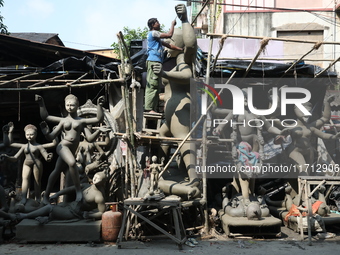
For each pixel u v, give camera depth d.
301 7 14.68
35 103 11.51
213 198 9.07
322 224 7.23
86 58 10.32
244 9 14.73
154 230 7.34
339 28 14.44
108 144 8.67
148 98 8.01
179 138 7.72
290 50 14.52
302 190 7.40
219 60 10.50
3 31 14.09
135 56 10.71
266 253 6.24
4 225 6.97
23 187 7.59
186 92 8.08
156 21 7.95
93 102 11.37
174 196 7.04
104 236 6.79
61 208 7.11
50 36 18.08
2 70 10.60
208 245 6.72
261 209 7.46
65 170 7.58
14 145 7.68
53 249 6.44
